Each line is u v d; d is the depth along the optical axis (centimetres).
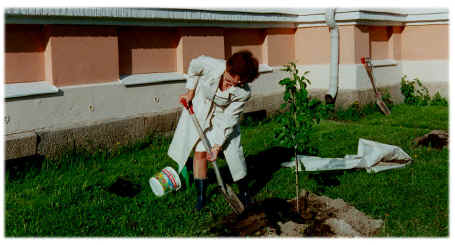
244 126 846
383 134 777
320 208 467
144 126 686
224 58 829
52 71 576
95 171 570
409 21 1167
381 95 1076
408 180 544
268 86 936
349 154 656
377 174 564
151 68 718
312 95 1014
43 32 579
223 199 489
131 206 473
